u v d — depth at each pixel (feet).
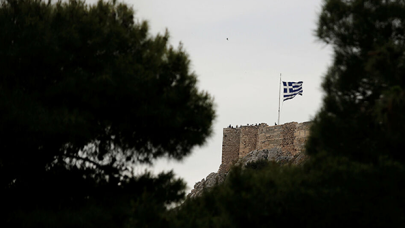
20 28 209.87
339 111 202.90
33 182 212.02
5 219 193.36
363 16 204.44
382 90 185.47
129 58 217.97
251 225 170.81
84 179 218.59
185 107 225.97
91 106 211.20
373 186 172.35
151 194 209.97
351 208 169.27
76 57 214.90
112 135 226.58
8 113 188.14
